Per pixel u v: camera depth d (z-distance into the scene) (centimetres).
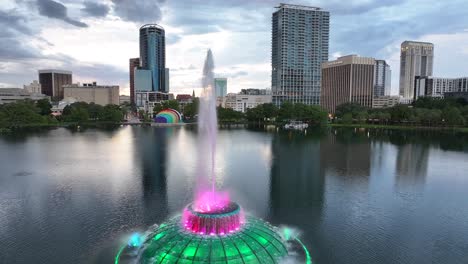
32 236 2964
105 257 2567
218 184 4788
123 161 6544
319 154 7675
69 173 5441
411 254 2688
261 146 9062
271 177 5259
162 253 2305
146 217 3403
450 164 6556
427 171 5875
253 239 2417
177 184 4731
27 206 3781
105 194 4225
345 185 4812
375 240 2934
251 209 3681
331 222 3338
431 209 3803
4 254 2628
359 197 4225
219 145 9250
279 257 2417
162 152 7788
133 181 4897
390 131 14225
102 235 2972
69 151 7881
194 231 2439
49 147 8606
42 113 19575
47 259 2547
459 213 3684
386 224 3319
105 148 8438
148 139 10700
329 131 14312
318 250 2706
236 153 7750
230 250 2230
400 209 3788
